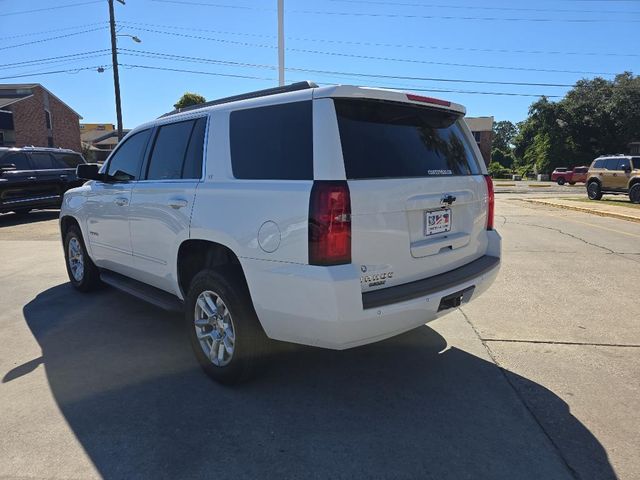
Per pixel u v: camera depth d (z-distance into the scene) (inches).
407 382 143.0
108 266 205.6
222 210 132.6
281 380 144.2
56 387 139.9
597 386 139.8
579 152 2242.9
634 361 156.6
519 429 118.1
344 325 111.5
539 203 809.5
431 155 137.5
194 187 144.2
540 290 241.1
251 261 124.3
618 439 114.0
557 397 133.7
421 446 111.4
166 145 166.1
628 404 129.8
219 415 124.6
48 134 1622.8
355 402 131.3
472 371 150.1
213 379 142.8
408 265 126.4
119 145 195.3
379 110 127.1
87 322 195.0
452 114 153.4
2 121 1358.3
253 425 120.0
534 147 2544.3
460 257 145.8
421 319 125.6
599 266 296.8
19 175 504.7
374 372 149.7
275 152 125.3
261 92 139.7
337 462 105.7
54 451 109.7
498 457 107.3
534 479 100.2
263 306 123.2
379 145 123.4
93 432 117.0
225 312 138.2
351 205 111.9
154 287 180.5
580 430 117.8
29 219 535.8
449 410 127.1
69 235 236.4
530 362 156.4
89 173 200.8
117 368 152.6
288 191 116.9
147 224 165.9
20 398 133.5
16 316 202.1
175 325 191.9
